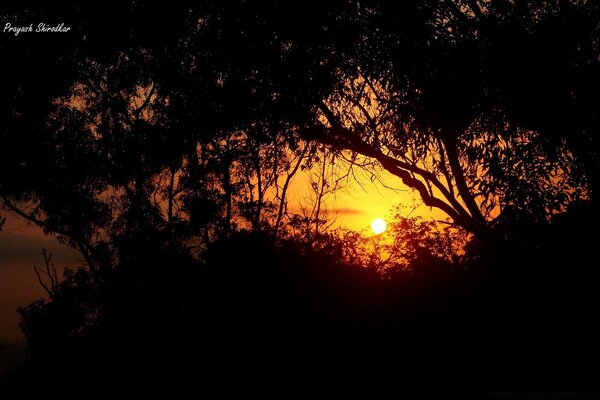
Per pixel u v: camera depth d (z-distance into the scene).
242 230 14.16
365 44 15.02
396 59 14.03
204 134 17.91
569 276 12.70
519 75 12.80
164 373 12.48
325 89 16.02
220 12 16.34
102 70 19.42
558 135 12.70
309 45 15.72
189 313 12.84
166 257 13.62
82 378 13.24
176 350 12.53
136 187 18.72
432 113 13.84
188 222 16.72
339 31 15.13
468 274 13.09
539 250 13.13
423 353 12.16
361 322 12.34
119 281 13.80
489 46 13.09
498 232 13.92
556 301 12.59
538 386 11.59
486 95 13.25
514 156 13.03
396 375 11.95
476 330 12.36
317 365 12.02
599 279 12.55
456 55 13.31
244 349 12.20
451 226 15.66
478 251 14.02
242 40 16.16
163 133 18.45
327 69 15.81
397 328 12.33
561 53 12.66
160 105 18.47
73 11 18.33
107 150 19.34
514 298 12.70
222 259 13.03
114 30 17.97
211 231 17.09
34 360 14.48
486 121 13.50
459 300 12.63
